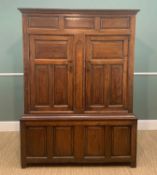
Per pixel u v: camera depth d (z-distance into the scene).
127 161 3.00
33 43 2.84
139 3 4.09
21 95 4.18
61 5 4.04
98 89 2.93
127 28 2.84
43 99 2.92
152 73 4.22
